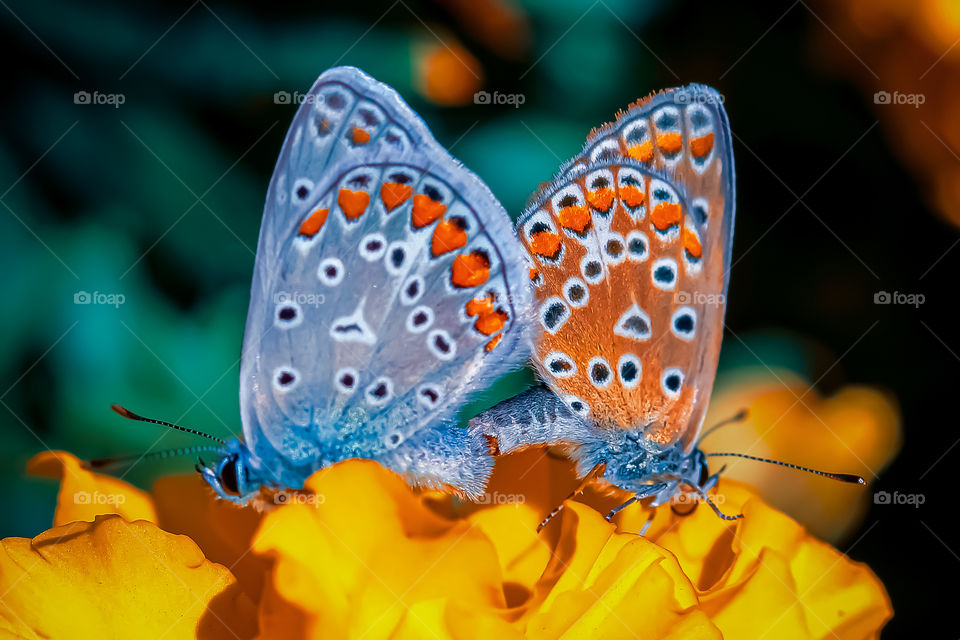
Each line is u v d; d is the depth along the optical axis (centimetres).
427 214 11
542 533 11
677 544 11
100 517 10
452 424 11
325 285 11
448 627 10
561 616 10
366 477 10
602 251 11
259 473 11
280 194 11
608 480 11
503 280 11
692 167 11
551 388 11
